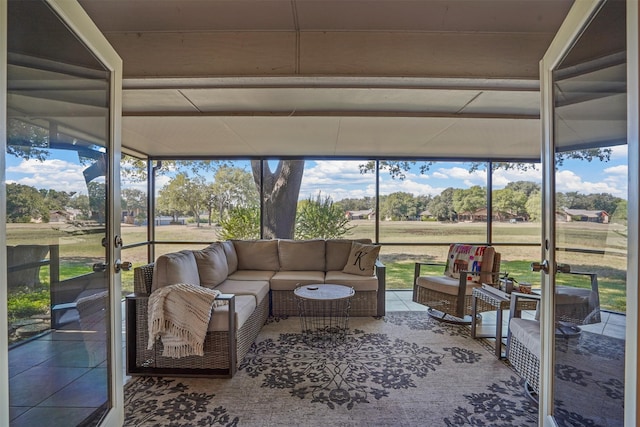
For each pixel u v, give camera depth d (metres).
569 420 1.50
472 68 1.93
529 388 2.21
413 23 1.88
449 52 1.93
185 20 1.84
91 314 1.65
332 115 2.92
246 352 2.72
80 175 1.56
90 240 1.63
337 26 1.89
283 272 4.14
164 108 2.80
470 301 3.43
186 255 2.99
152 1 1.69
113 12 1.78
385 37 1.93
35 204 1.30
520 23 1.88
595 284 1.31
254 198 5.53
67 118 1.45
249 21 1.85
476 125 3.32
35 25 1.24
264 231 5.53
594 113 1.29
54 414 1.42
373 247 4.00
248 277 3.85
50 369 1.40
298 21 1.85
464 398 2.09
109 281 1.68
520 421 1.87
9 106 1.15
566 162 1.51
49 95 1.34
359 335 3.18
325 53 1.92
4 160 1.02
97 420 1.61
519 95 2.47
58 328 1.44
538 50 1.93
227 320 2.39
